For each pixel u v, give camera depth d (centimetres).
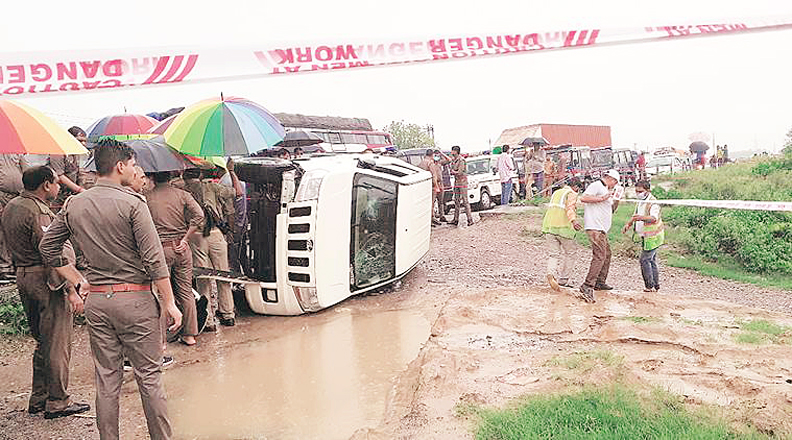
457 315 725
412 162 2169
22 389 592
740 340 605
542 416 410
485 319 705
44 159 840
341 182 808
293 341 712
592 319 708
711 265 1130
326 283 798
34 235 486
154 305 411
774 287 977
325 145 2566
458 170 1553
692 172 2777
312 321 788
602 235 809
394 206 898
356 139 2808
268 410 520
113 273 399
